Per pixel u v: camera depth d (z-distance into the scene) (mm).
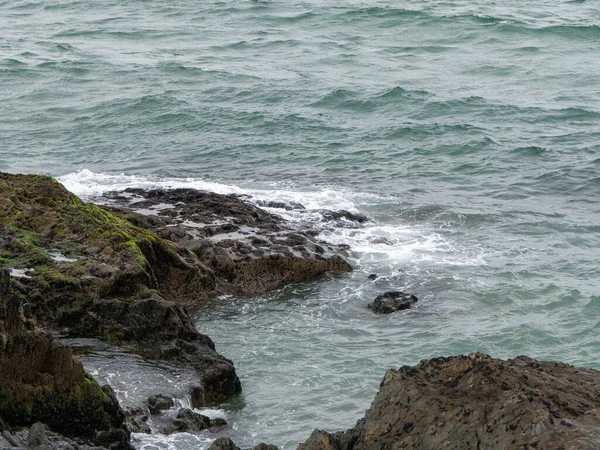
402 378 23422
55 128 74938
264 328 41000
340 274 47094
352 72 92188
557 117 76875
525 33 107125
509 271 47281
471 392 22625
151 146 70188
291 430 32438
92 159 67375
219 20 119062
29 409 28188
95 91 85188
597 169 64312
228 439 25984
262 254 46438
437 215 55594
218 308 43062
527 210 56969
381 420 22938
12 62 94625
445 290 45094
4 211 42156
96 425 28875
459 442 21453
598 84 87438
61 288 36625
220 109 78750
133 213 49656
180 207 53188
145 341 36125
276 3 127000
